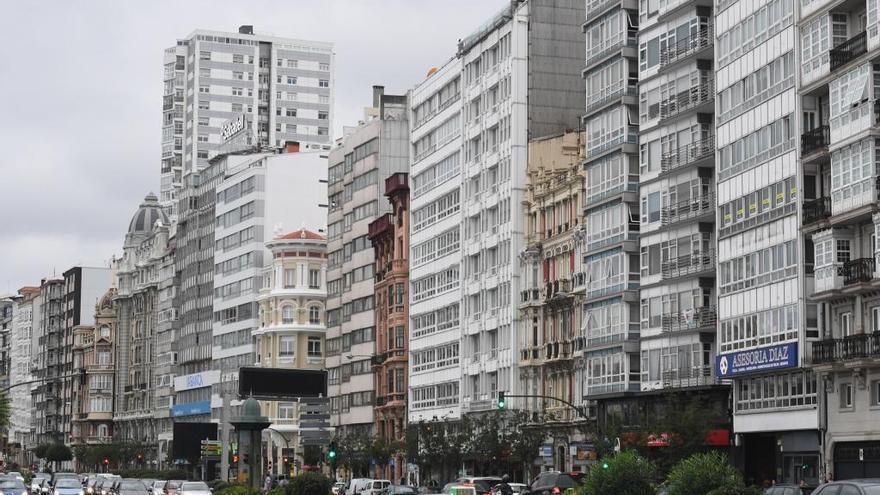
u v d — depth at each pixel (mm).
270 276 194000
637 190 101438
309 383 113188
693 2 92750
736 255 85438
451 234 138000
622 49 102312
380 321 158875
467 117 134500
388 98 166250
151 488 117250
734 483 52719
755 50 83875
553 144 119250
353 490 106188
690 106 92938
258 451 94438
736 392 86375
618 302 101250
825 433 76875
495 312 125375
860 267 72688
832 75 75125
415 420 146000
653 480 59594
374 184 163500
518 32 123312
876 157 71062
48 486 127250
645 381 97125
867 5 72562
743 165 85000
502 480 84562
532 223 120000
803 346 77562
